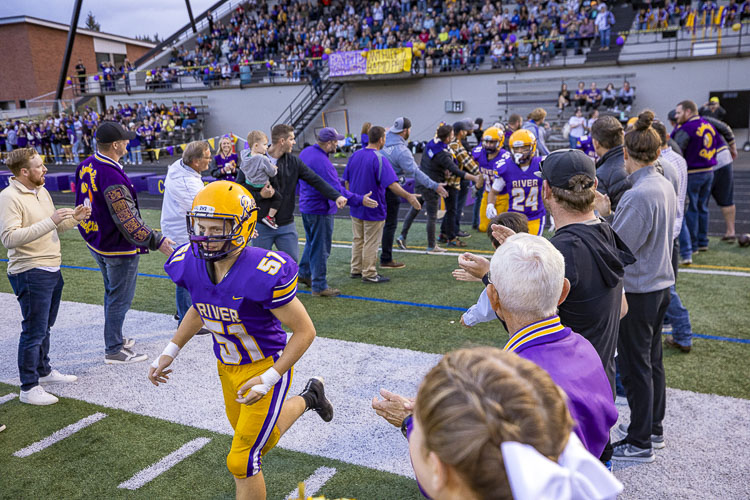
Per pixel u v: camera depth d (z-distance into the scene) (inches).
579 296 83.9
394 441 133.3
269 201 205.9
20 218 149.1
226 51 1068.5
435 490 37.5
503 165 214.7
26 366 155.2
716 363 164.6
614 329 88.7
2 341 204.1
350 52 894.4
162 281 277.6
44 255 154.2
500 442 34.4
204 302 94.5
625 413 141.8
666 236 114.0
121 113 995.3
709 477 115.2
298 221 426.6
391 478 119.5
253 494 99.7
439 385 37.2
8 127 997.8
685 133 262.1
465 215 422.0
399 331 199.0
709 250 283.4
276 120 990.4
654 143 115.2
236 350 97.4
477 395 35.4
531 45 831.7
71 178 619.8
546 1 879.7
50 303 162.6
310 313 219.6
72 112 1104.8
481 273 94.7
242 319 93.2
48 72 1290.6
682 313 170.9
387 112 920.9
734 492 110.5
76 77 1147.9
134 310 234.2
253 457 98.3
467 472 34.7
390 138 282.0
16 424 146.3
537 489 31.9
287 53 1000.9
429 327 202.2
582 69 796.6
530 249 70.4
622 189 136.3
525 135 207.6
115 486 119.9
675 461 121.0
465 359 38.6
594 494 34.4
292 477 120.8
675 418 137.3
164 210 188.1
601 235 87.7
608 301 86.0
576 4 830.5
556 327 70.1
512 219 131.5
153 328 212.5
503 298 71.2
